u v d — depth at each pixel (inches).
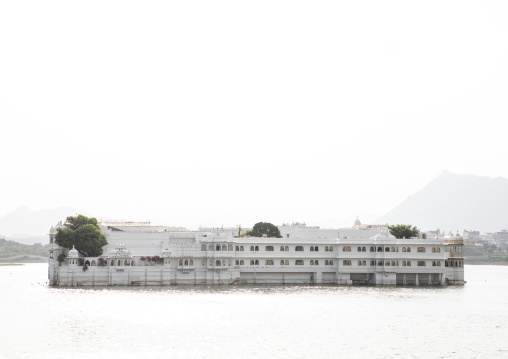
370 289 7332.7
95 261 7377.0
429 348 4013.3
